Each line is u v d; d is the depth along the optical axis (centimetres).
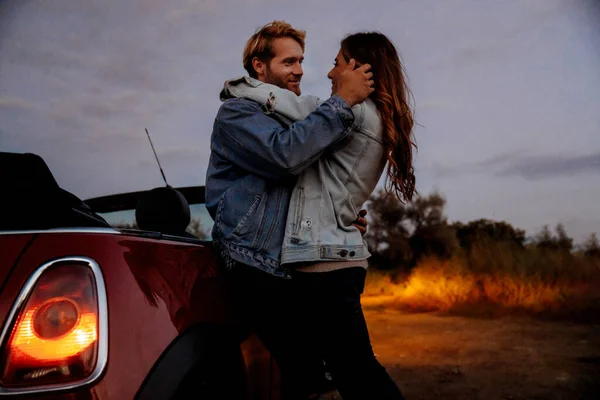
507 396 372
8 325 119
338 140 162
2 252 127
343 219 166
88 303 125
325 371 193
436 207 1236
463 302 772
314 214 162
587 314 659
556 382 399
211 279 165
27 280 123
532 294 720
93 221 158
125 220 274
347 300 158
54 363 119
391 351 532
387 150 170
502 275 763
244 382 177
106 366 123
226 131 168
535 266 767
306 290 159
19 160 144
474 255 838
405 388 401
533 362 459
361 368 157
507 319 680
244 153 165
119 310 129
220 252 172
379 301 924
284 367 179
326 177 166
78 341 122
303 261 157
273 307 166
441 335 604
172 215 227
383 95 171
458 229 1223
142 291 136
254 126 163
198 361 142
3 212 138
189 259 160
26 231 133
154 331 135
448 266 849
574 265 755
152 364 131
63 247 130
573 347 510
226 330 164
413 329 655
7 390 115
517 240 1067
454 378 423
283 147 156
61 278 126
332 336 158
